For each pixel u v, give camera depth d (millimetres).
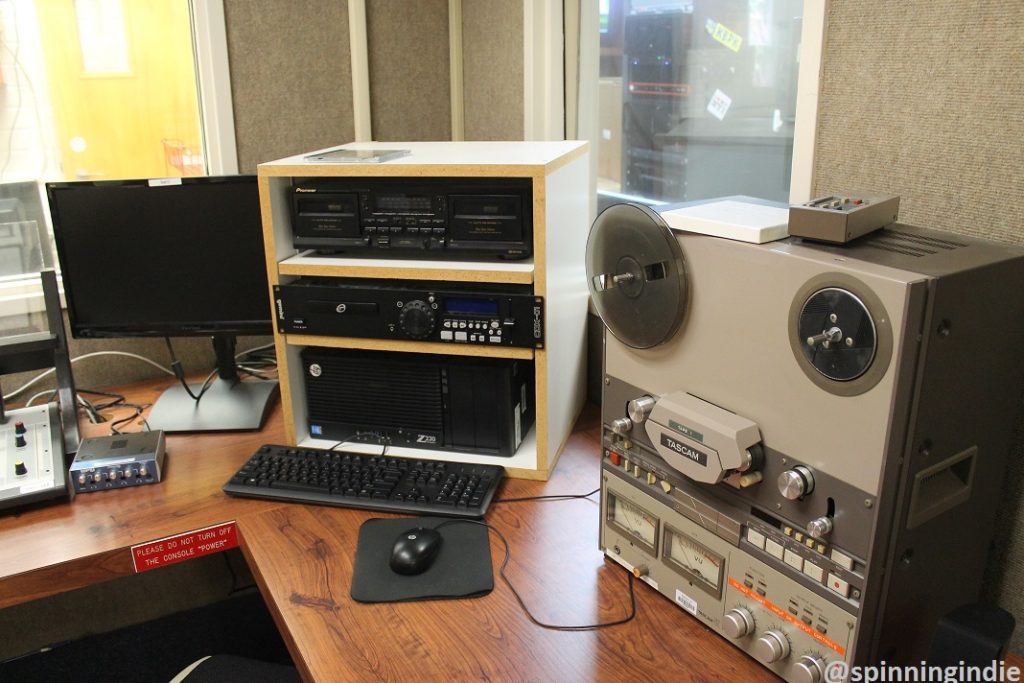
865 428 702
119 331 1482
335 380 1338
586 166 1396
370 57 1804
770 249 761
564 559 1066
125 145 1762
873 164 975
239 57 1664
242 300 1474
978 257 726
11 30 1638
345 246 1271
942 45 877
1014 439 874
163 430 1433
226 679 1150
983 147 860
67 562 1083
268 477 1252
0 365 1291
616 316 945
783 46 1455
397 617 959
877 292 665
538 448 1252
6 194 1440
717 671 863
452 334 1222
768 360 780
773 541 812
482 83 1830
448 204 1206
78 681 1702
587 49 1662
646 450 952
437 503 1171
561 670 871
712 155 1644
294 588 1017
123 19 1677
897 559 750
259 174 1231
